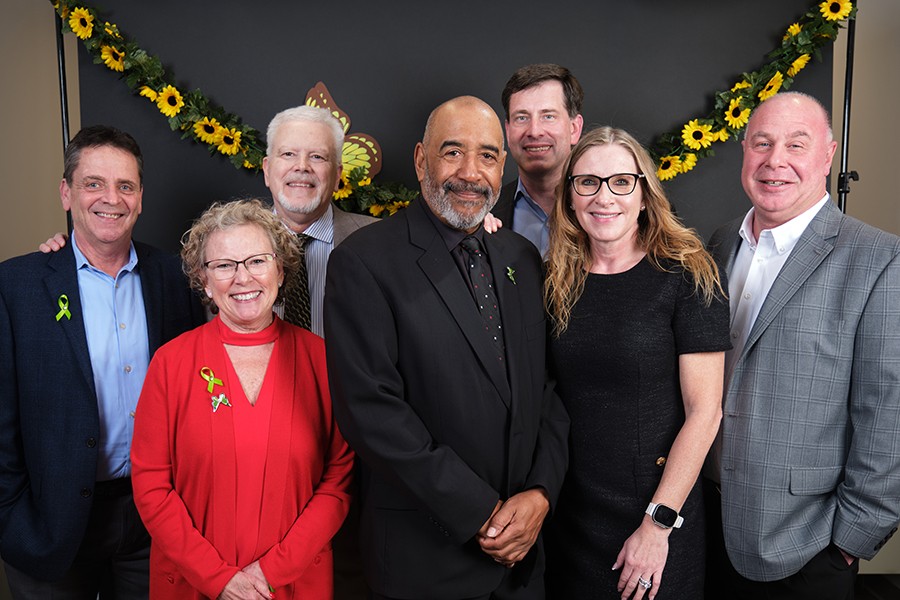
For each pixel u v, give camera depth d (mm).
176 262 2418
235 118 3227
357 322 1824
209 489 1863
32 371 2127
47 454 2113
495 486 1873
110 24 3121
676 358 1949
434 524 1846
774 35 3381
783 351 1981
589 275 2029
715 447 2166
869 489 1904
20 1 3543
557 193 2088
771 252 2133
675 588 1905
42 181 3607
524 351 1952
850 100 3354
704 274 1916
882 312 1899
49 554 2102
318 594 1961
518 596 1933
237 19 3246
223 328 1977
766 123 2080
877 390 1901
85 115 3211
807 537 1971
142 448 1901
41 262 2217
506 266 2033
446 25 3316
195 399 1891
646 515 1876
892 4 3637
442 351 1841
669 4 3359
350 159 3324
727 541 2043
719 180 3420
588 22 3350
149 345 2289
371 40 3299
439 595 1841
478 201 1914
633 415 1927
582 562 1980
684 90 3391
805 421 1955
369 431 1767
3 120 3559
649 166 1980
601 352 1933
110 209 2160
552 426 1980
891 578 3637
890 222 3707
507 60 3342
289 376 1968
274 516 1872
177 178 3268
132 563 2340
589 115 3387
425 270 1889
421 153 2029
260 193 3299
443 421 1840
